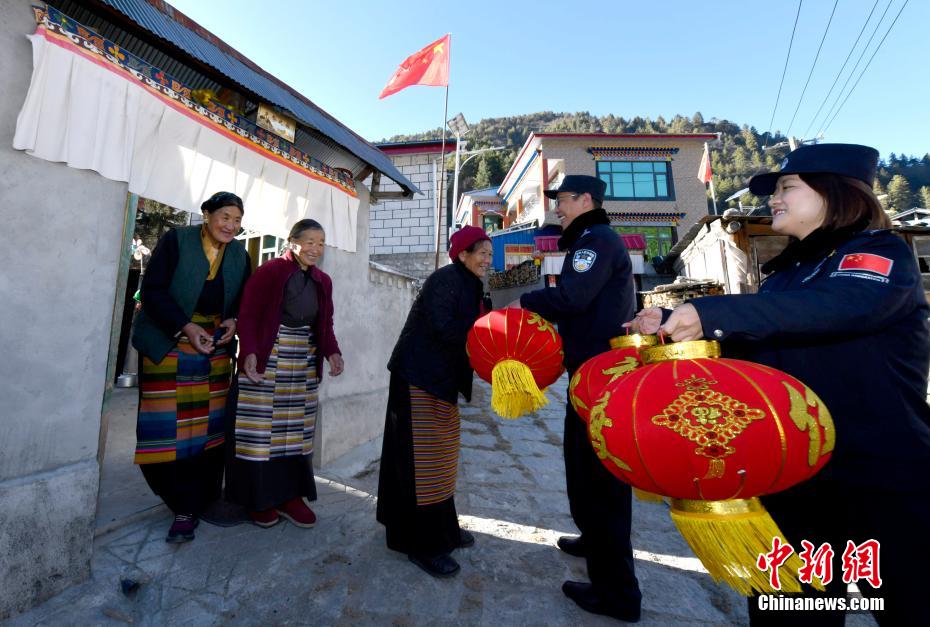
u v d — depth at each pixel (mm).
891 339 872
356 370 3977
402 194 4383
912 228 9766
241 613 1669
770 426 687
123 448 3250
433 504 1970
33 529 1564
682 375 782
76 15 2109
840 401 888
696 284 10930
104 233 1820
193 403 2170
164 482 2096
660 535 2494
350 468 3391
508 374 1413
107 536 2051
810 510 984
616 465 808
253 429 2215
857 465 868
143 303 2090
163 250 2162
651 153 19406
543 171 19031
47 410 1637
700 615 1756
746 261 10539
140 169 2119
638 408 756
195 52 2180
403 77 9250
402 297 4984
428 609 1732
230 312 2396
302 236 2410
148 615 1633
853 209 940
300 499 2410
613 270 1716
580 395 1183
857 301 800
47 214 1640
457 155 13461
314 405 2486
